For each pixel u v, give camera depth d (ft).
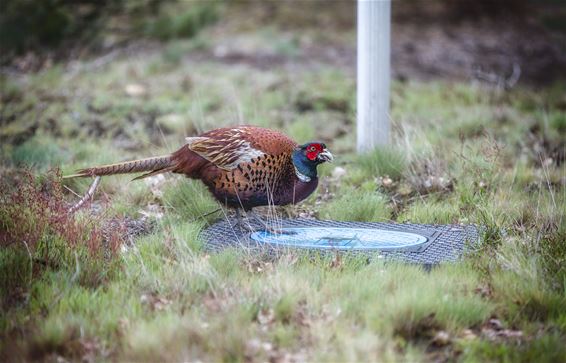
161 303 26.08
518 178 41.70
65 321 24.54
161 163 32.91
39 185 34.24
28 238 29.35
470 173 39.88
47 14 75.51
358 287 26.71
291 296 25.95
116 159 43.52
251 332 24.20
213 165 32.40
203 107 57.62
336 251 30.25
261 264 29.30
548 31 96.07
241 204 32.96
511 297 26.53
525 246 29.99
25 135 51.39
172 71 69.51
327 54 78.89
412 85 67.97
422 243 31.71
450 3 100.63
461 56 82.07
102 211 34.50
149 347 23.00
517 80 74.23
